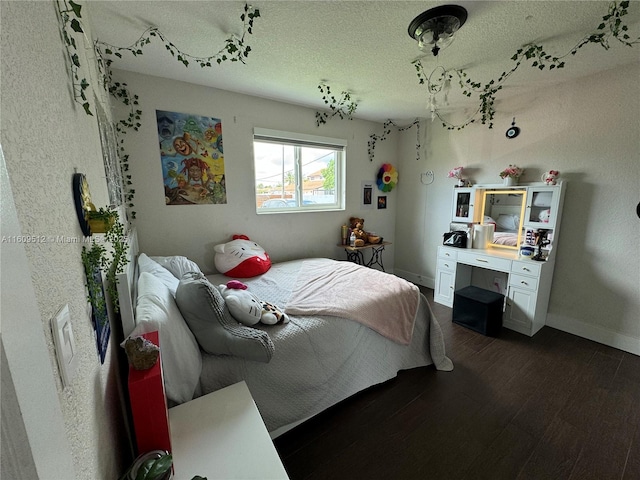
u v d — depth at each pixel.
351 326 1.77
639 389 1.88
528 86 2.55
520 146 2.81
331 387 1.67
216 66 2.13
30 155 0.46
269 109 2.90
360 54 1.94
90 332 0.68
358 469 1.36
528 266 2.54
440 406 1.75
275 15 1.52
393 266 4.39
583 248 2.49
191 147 2.54
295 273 2.63
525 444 1.48
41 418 0.35
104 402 0.76
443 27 1.54
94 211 0.78
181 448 0.90
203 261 2.74
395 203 4.23
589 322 2.52
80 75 0.91
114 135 1.99
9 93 0.40
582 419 1.64
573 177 2.49
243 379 1.36
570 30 1.67
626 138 2.20
